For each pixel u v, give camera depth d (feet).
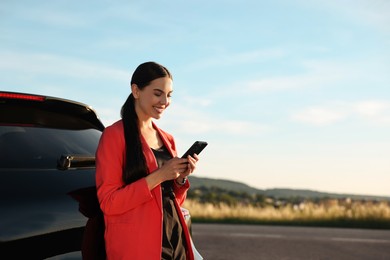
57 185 8.96
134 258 7.86
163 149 8.80
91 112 11.58
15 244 7.95
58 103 10.85
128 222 7.93
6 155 9.05
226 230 35.55
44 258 8.21
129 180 8.08
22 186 8.57
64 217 8.61
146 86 8.29
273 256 24.82
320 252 26.40
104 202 7.88
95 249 8.87
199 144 8.53
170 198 8.59
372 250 27.55
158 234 8.01
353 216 49.65
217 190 329.72
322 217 50.47
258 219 50.65
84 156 9.75
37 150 9.57
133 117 8.35
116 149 8.13
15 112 10.36
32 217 8.27
